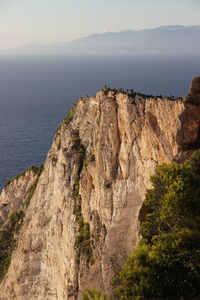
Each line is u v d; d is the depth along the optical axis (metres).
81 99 69.50
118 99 50.72
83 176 59.31
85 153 64.31
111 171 51.03
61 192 65.50
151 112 44.25
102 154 52.34
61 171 66.75
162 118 41.91
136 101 47.44
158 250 24.75
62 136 72.56
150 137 43.47
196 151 32.62
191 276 21.91
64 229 61.12
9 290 70.12
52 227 65.62
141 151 46.31
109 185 50.81
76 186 63.03
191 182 27.73
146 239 29.16
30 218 75.19
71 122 71.50
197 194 27.06
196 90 36.41
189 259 23.08
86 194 58.25
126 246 44.53
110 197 50.00
